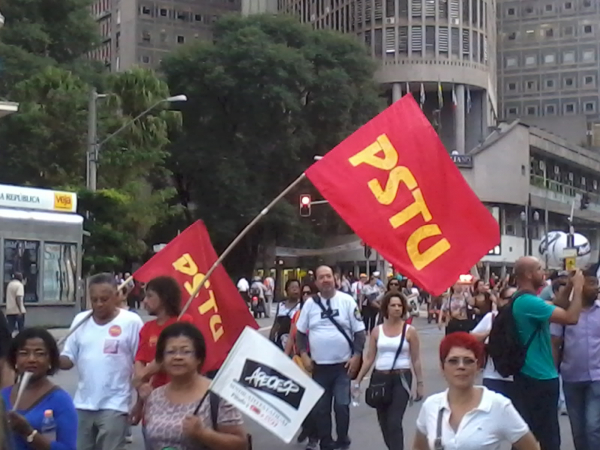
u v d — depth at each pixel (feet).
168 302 21.97
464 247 23.49
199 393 15.61
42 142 124.36
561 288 27.96
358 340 32.42
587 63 393.29
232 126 191.72
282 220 182.39
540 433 24.98
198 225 26.04
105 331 22.31
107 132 125.70
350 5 265.95
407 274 23.06
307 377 14.33
